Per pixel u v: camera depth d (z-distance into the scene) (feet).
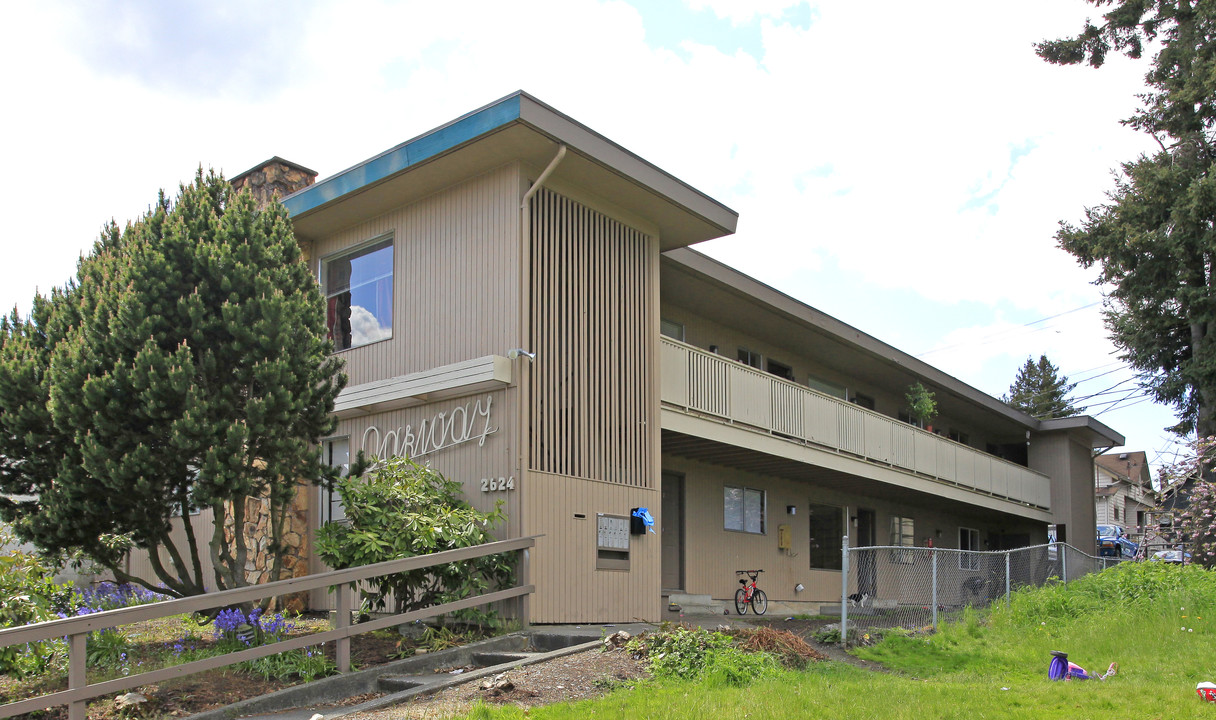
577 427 40.32
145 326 29.78
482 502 38.42
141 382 28.78
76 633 22.75
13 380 30.76
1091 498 107.24
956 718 23.81
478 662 31.81
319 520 45.78
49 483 31.71
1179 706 25.66
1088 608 46.39
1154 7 85.46
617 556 41.34
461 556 33.40
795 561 66.44
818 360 73.61
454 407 40.50
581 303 41.45
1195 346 81.92
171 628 34.99
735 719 22.68
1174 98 80.48
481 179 40.91
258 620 29.76
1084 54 88.74
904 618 44.32
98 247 35.86
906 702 25.46
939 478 74.59
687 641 30.66
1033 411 245.86
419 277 43.19
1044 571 59.67
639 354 44.19
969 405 88.74
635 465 42.91
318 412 33.30
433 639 33.68
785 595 64.75
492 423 38.78
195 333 30.50
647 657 30.32
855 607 42.01
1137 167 81.35
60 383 29.27
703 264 52.75
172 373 28.84
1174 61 82.84
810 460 58.13
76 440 29.14
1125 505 199.62
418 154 39.65
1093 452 110.73
